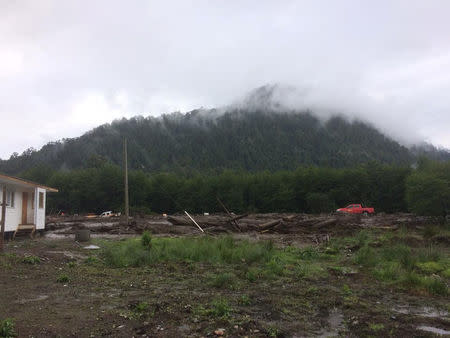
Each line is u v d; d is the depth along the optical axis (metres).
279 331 5.68
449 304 7.56
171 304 7.07
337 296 8.00
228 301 7.46
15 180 20.36
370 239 18.83
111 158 185.62
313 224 27.23
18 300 7.30
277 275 10.38
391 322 6.31
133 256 12.95
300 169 83.06
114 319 6.12
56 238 22.23
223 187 78.56
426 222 30.77
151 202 78.81
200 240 16.62
